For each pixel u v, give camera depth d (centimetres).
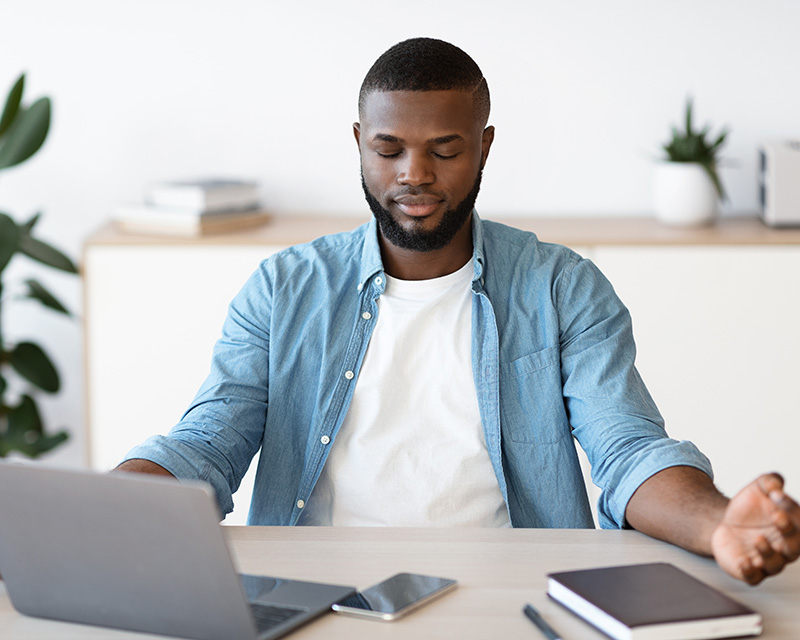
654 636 94
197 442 142
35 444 282
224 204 274
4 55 294
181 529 92
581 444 146
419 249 148
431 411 152
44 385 282
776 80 289
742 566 104
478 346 153
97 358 267
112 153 299
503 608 103
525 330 155
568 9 288
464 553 119
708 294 260
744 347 261
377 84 142
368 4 290
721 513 113
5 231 254
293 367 156
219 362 156
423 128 140
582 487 153
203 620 96
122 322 265
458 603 105
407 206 144
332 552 120
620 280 260
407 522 150
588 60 290
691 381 263
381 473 151
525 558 117
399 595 105
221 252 262
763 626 98
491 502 152
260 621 100
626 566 109
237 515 252
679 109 292
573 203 298
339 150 298
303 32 292
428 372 153
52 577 101
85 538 98
